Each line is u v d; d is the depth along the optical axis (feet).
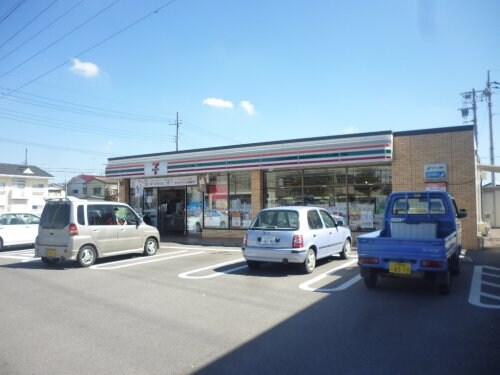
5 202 155.22
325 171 55.52
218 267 36.73
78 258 37.24
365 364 14.92
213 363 15.16
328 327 19.16
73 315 21.62
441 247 24.62
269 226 34.04
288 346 16.75
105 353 16.24
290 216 33.73
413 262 25.30
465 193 46.50
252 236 33.83
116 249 40.83
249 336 18.04
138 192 74.08
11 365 15.16
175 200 70.13
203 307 23.02
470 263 37.50
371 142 49.75
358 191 53.31
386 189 51.55
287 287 27.99
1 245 54.13
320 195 55.72
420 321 19.97
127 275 33.24
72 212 37.55
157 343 17.30
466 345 16.66
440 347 16.47
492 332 18.25
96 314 21.79
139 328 19.34
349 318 20.57
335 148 52.08
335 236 38.32
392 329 18.78
